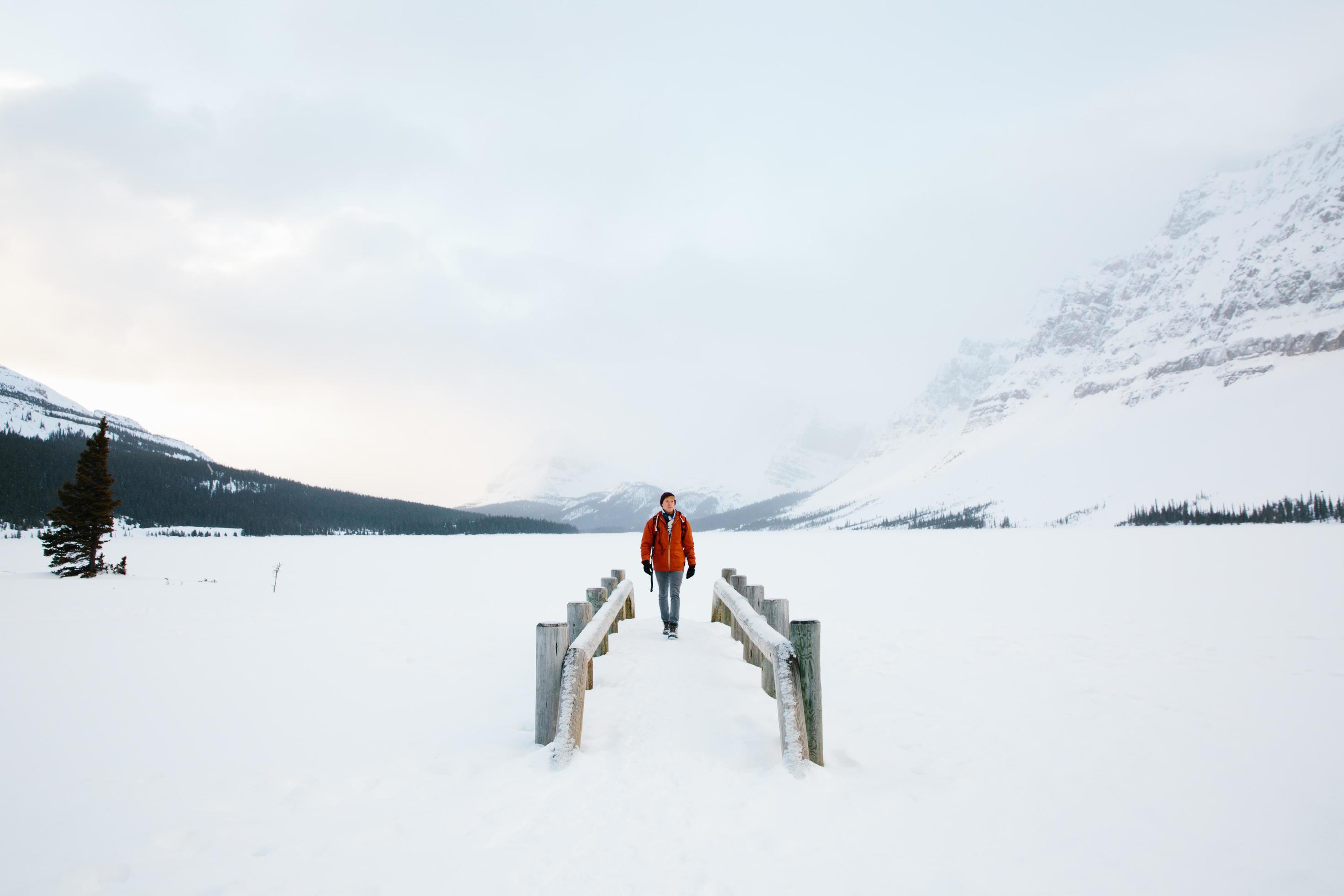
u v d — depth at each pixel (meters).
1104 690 6.82
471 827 3.54
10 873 3.14
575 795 3.92
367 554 46.19
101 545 23.81
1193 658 8.44
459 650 9.20
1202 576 19.92
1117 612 12.84
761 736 4.96
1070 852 3.38
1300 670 7.71
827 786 4.06
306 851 3.33
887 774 4.41
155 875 3.11
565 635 4.94
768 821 3.60
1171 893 3.01
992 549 41.78
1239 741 5.20
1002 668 7.91
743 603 6.74
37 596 16.47
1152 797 4.12
